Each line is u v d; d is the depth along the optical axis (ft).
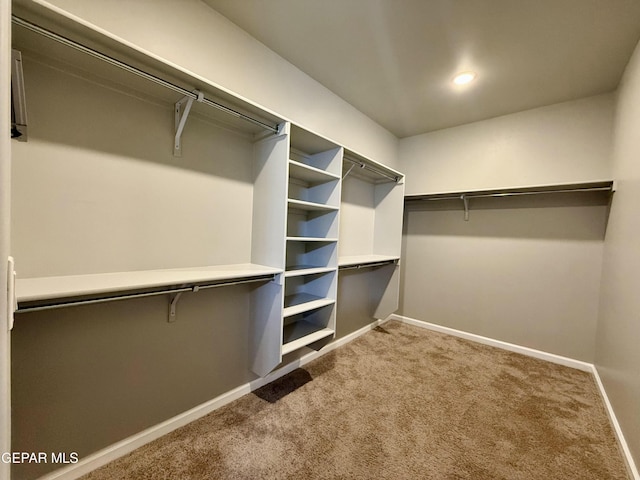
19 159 3.27
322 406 5.60
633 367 4.47
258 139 5.74
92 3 3.69
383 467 4.17
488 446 4.65
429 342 9.16
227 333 5.57
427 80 7.01
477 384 6.60
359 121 8.79
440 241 10.21
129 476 3.87
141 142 4.27
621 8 4.54
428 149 10.51
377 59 6.24
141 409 4.42
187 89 4.12
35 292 2.76
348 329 9.14
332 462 4.22
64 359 3.67
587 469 4.25
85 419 3.87
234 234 5.63
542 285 8.23
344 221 8.84
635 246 4.76
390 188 9.71
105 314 3.99
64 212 3.60
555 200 8.04
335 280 6.60
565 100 7.76
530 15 4.79
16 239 3.29
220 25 5.07
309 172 6.10
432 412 5.50
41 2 2.55
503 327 8.88
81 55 3.34
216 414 5.26
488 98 7.82
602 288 7.08
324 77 6.98
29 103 3.30
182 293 4.81
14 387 3.33
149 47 4.20
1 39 1.53
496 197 9.04
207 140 5.11
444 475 4.06
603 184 6.64
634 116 5.25
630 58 5.71
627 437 4.48
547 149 8.11
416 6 4.71
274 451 4.39
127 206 4.16
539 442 4.77
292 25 5.28
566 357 7.84
